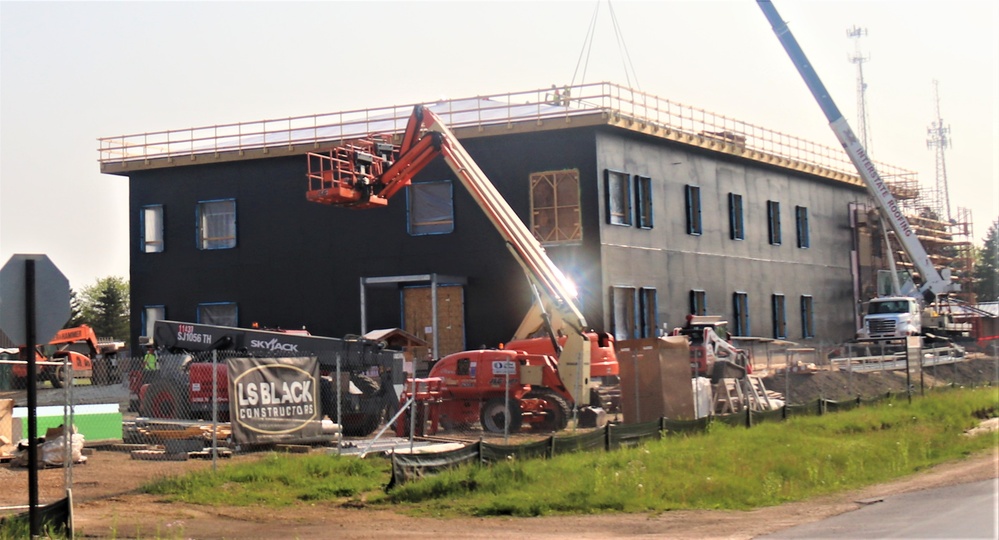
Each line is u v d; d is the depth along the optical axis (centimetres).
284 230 4138
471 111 3844
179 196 4309
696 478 1728
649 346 2683
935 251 6906
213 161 4197
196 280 4262
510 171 3844
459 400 2584
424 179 3944
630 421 2500
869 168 5128
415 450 2109
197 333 2823
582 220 3744
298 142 4069
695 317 3806
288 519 1496
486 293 3838
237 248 4200
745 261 4706
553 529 1395
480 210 3862
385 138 3931
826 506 1552
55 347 4594
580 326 2622
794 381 3888
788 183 5191
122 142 4328
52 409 2559
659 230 4088
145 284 4347
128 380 3044
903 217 5150
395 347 3073
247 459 2023
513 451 1878
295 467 1848
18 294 1234
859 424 2519
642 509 1553
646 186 4041
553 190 3784
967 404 2986
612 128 3809
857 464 1964
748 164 4809
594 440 2022
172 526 1435
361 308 3862
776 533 1312
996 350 4375
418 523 1457
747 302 4691
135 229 4375
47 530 1296
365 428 2586
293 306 4097
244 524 1456
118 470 1981
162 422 2434
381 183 3192
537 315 2777
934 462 2047
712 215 4478
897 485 1753
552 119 3744
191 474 1786
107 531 1389
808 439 2228
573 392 2597
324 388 2564
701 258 4350
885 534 1246
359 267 4016
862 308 5853
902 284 6319
